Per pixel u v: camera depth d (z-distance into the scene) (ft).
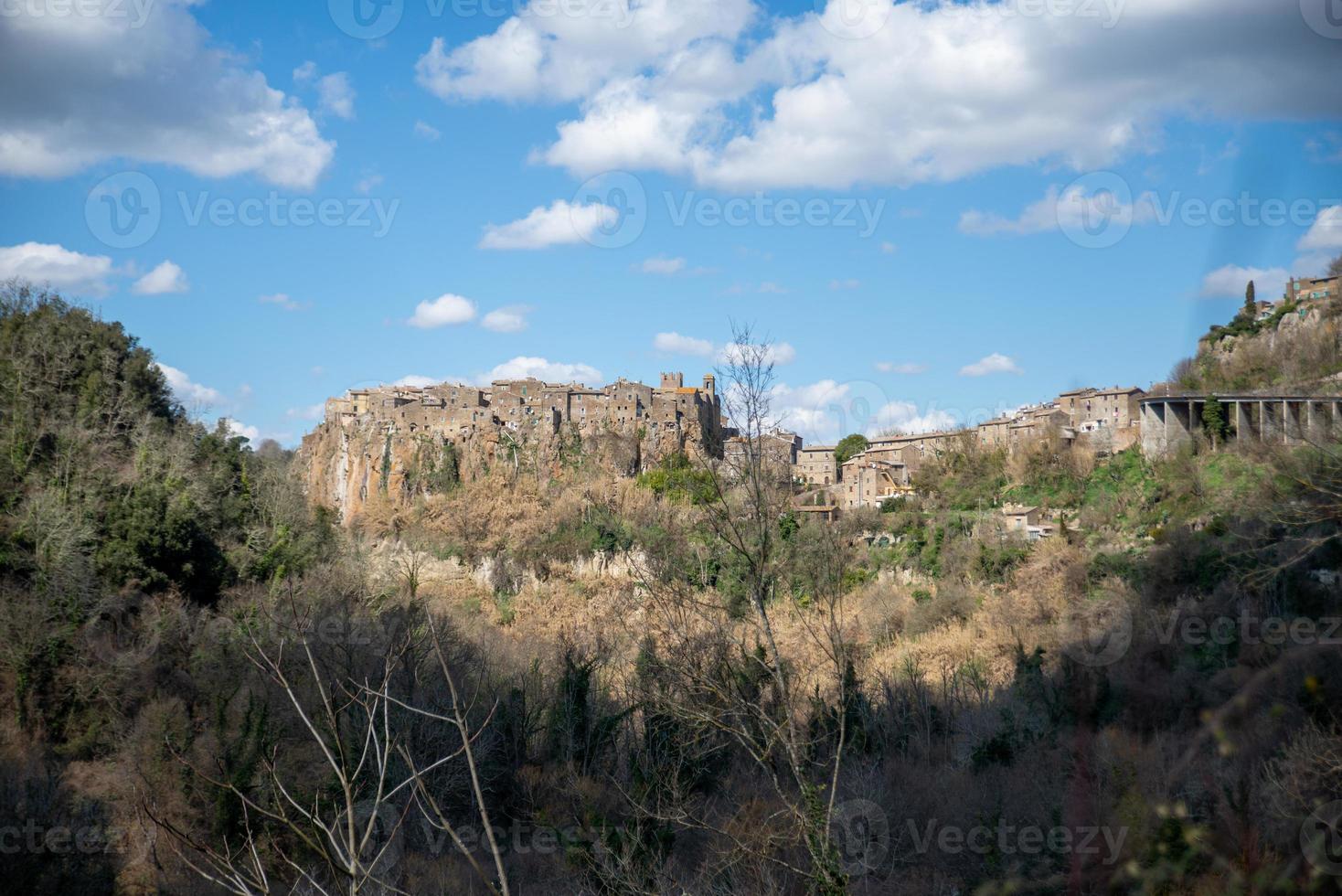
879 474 342.03
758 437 62.54
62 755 126.21
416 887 85.10
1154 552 158.30
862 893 94.12
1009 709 136.26
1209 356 166.30
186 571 169.17
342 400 435.12
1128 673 119.24
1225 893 59.77
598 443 372.58
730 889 69.41
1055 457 279.28
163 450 195.62
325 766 96.53
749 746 60.23
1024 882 83.92
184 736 102.83
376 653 113.39
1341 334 132.26
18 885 87.04
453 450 382.42
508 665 170.71
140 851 89.81
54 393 199.82
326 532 215.92
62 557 151.23
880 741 136.15
